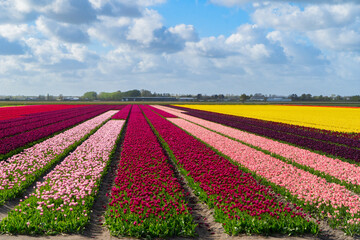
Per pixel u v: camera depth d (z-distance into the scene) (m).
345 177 14.81
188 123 40.72
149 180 12.77
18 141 22.95
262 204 10.15
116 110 73.56
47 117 48.28
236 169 15.33
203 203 11.77
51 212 9.82
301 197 11.28
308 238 9.01
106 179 14.93
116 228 9.10
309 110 82.38
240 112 72.69
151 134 27.02
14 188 12.30
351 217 9.91
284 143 26.66
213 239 8.92
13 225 8.96
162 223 9.19
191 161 17.20
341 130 36.91
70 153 18.70
